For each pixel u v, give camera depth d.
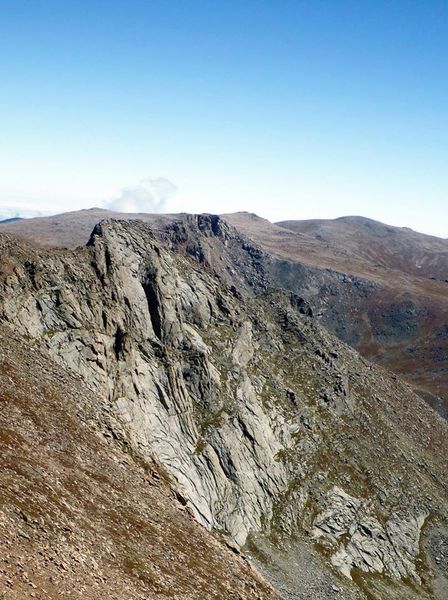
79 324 76.00
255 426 90.44
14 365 57.06
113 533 40.38
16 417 46.44
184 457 77.38
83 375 70.62
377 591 79.25
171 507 55.31
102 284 88.62
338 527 86.12
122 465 54.88
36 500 35.66
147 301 94.75
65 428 51.94
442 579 87.81
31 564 29.11
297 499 87.00
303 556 78.62
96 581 32.19
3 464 37.44
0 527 30.22
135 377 78.62
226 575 49.53
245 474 83.25
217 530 73.69
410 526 93.88
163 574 40.22
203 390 88.94
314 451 96.62
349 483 94.69
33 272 76.62
